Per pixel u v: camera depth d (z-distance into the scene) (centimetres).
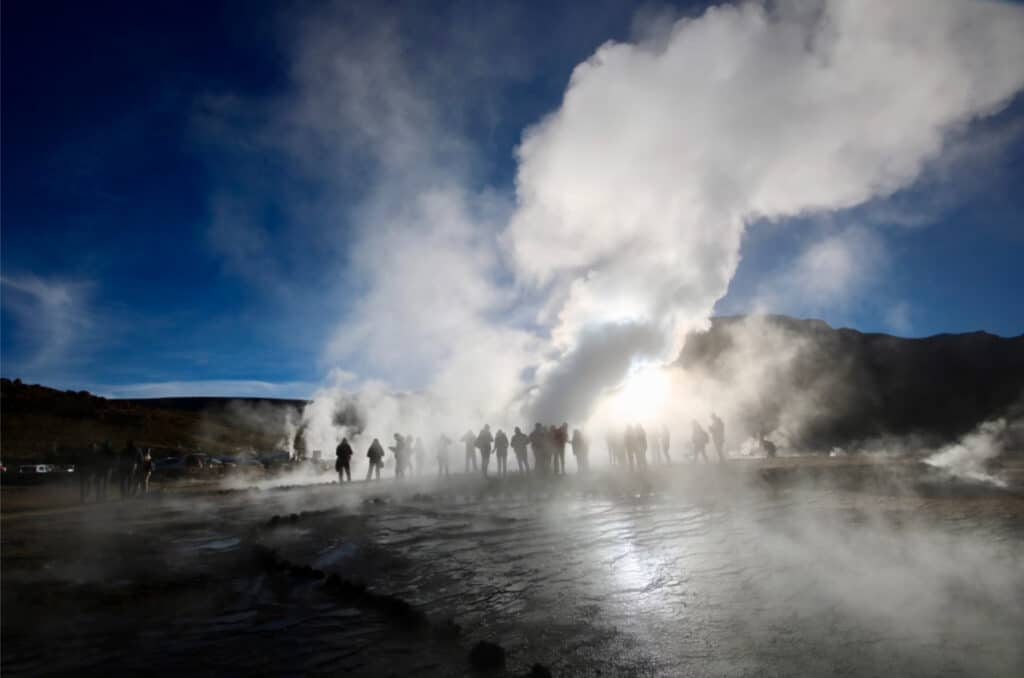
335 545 809
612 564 642
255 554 773
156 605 531
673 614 448
